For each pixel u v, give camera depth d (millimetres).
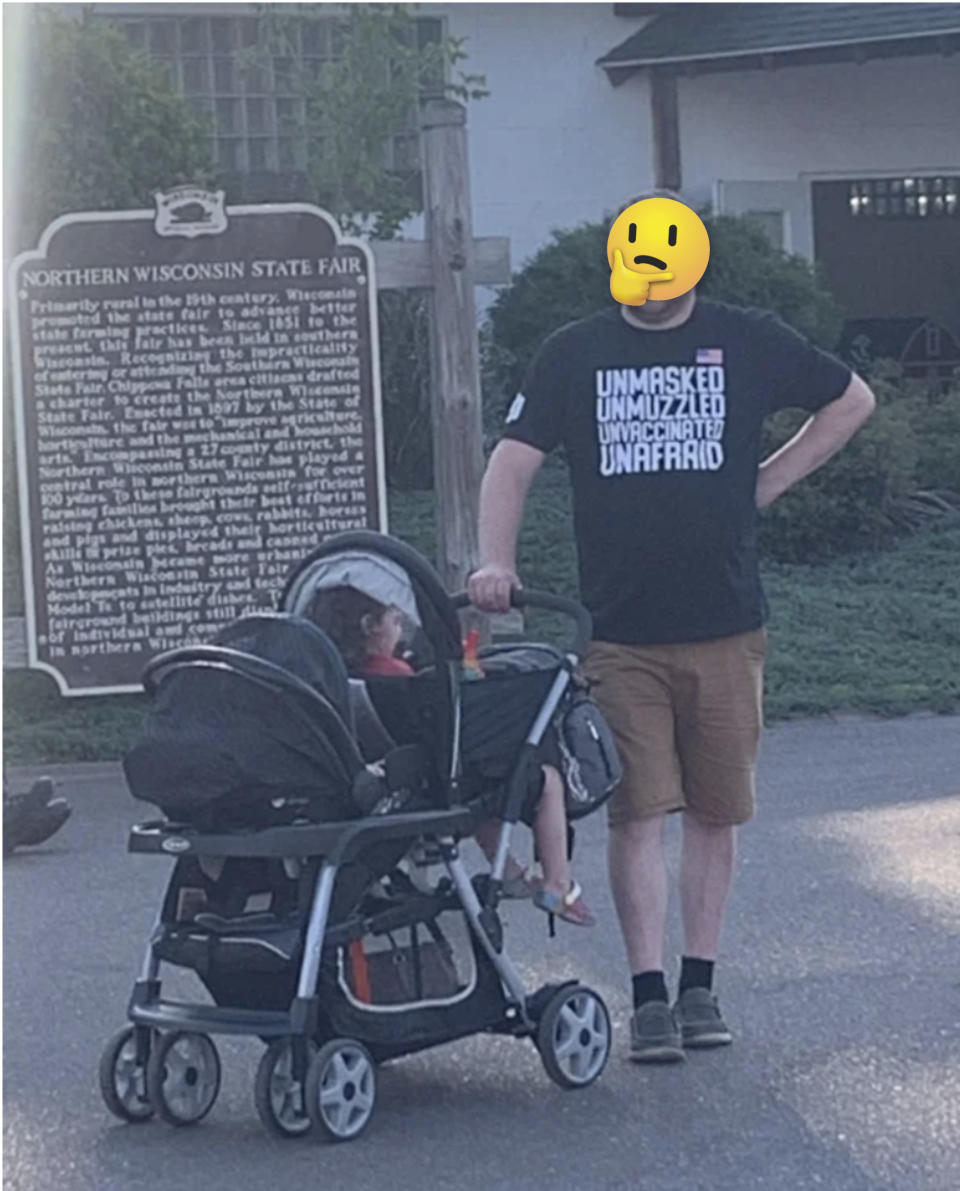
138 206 12086
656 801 6180
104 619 10289
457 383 10422
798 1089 5965
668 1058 6156
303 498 10320
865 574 13055
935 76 17344
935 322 17406
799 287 14812
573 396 6137
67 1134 5812
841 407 6203
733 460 6113
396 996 5820
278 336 10250
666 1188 5406
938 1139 5633
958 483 14602
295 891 5793
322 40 15516
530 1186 5434
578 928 7441
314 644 5750
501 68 16438
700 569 6113
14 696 11125
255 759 5637
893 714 10781
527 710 6031
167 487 10258
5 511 11008
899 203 17484
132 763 5738
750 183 17016
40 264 10109
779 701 10789
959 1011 6508
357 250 10258
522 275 15148
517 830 8719
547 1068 5969
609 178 16719
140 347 10188
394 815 5793
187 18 15797
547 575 12570
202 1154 5668
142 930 7582
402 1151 5652
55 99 11914
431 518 13414
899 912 7461
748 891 7742
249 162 15781
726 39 16125
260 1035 5633
